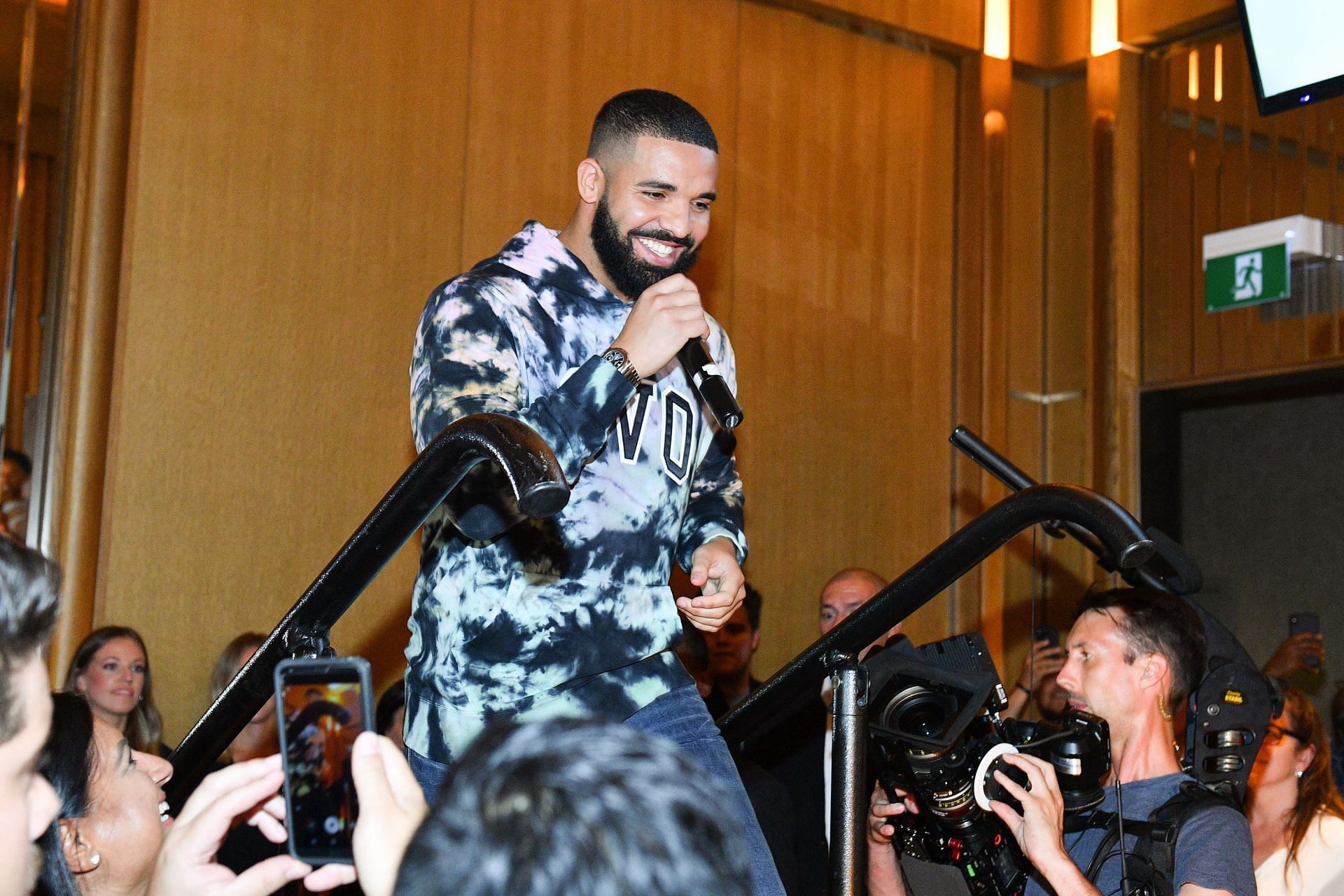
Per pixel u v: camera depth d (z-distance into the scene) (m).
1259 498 4.84
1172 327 4.99
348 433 3.92
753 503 4.64
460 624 1.63
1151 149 5.13
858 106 5.03
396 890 0.61
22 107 3.62
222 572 3.72
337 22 4.03
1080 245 5.32
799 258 4.83
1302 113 4.60
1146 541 1.43
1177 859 2.00
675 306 1.55
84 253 3.64
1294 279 4.59
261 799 1.04
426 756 1.63
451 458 1.27
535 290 1.69
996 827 2.12
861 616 1.64
